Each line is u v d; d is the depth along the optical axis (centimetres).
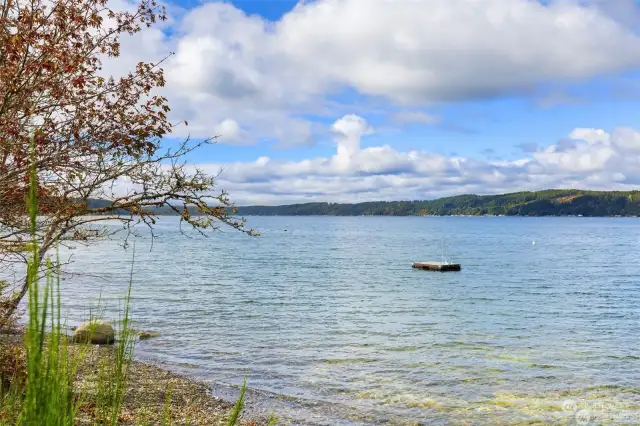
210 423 1201
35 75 709
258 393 1534
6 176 672
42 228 679
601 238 14725
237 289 4194
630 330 2667
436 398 1530
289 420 1316
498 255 8544
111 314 2769
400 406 1455
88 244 730
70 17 722
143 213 716
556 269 6212
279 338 2369
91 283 4206
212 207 741
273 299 3669
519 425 1316
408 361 1972
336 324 2758
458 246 11019
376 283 4753
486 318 3000
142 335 2295
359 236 15825
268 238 14375
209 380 1634
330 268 6181
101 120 727
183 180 721
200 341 2256
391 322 2842
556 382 1708
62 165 710
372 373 1798
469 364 1938
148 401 1295
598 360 2016
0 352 694
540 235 16638
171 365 1805
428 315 3089
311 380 1697
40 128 689
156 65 766
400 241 13012
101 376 276
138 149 718
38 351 168
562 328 2712
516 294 4072
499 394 1575
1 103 686
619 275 5581
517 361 1989
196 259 7312
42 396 176
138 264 6312
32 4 704
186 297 3659
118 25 766
